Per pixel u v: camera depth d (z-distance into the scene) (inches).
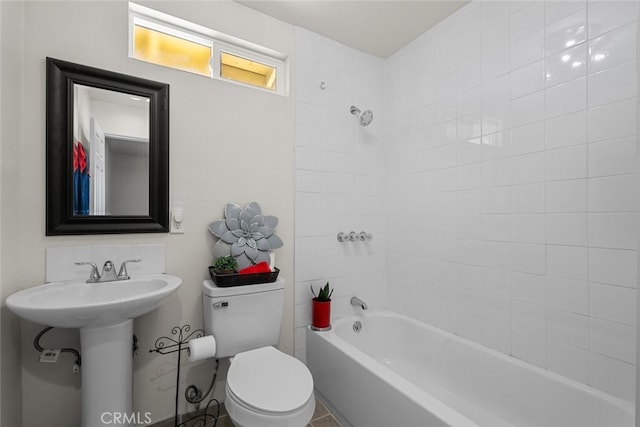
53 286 50.7
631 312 46.6
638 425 21.3
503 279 63.6
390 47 89.8
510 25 62.6
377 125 93.9
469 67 70.8
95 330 49.1
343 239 85.9
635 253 46.1
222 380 69.1
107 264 56.1
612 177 48.4
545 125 56.9
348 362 64.1
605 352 49.3
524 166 60.1
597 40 50.1
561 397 52.9
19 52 50.1
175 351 62.6
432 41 80.3
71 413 55.3
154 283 56.9
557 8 55.2
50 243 53.4
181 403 64.7
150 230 60.8
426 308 81.2
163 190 62.2
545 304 56.9
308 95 81.7
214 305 59.6
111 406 50.5
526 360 59.6
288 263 78.5
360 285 89.9
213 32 69.9
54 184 53.1
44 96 53.1
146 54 67.5
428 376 75.9
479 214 68.4
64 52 54.8
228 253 67.4
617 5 48.0
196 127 66.9
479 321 68.1
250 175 73.2
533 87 58.7
